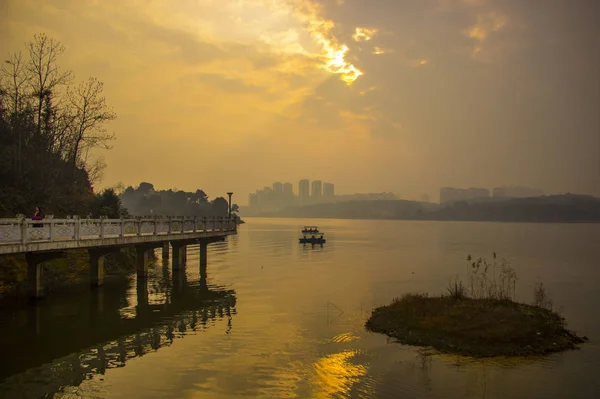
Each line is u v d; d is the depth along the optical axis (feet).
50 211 121.60
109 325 70.74
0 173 116.37
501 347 57.06
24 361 53.72
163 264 162.20
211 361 54.44
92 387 46.32
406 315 71.15
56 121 137.18
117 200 161.48
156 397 44.19
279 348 59.47
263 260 183.42
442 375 49.80
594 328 71.20
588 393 45.55
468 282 121.19
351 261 180.96
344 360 54.70
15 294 86.63
